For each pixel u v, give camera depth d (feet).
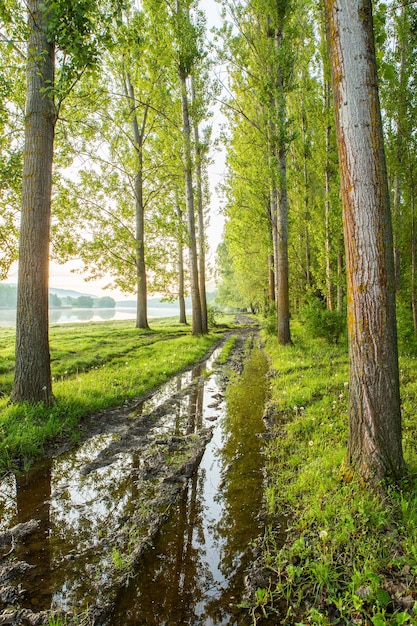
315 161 52.16
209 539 11.33
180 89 59.06
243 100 60.95
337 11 12.10
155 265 77.41
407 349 33.99
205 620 8.53
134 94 69.62
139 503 13.41
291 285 87.40
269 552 10.60
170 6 54.65
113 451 18.11
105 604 9.00
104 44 19.53
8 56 32.89
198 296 66.95
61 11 17.89
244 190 62.85
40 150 21.83
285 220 46.65
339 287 49.21
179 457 17.26
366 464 12.19
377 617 7.45
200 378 35.14
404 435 16.80
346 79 12.01
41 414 20.56
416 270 39.78
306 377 29.30
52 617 8.41
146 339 57.93
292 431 19.33
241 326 110.11
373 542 9.79
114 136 61.52
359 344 12.42
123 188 66.54
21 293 21.79
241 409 24.71
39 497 13.93
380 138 11.98
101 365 37.52
